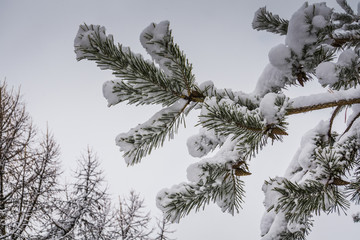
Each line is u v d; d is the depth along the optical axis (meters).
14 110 9.55
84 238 7.33
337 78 1.26
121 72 1.23
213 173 1.60
